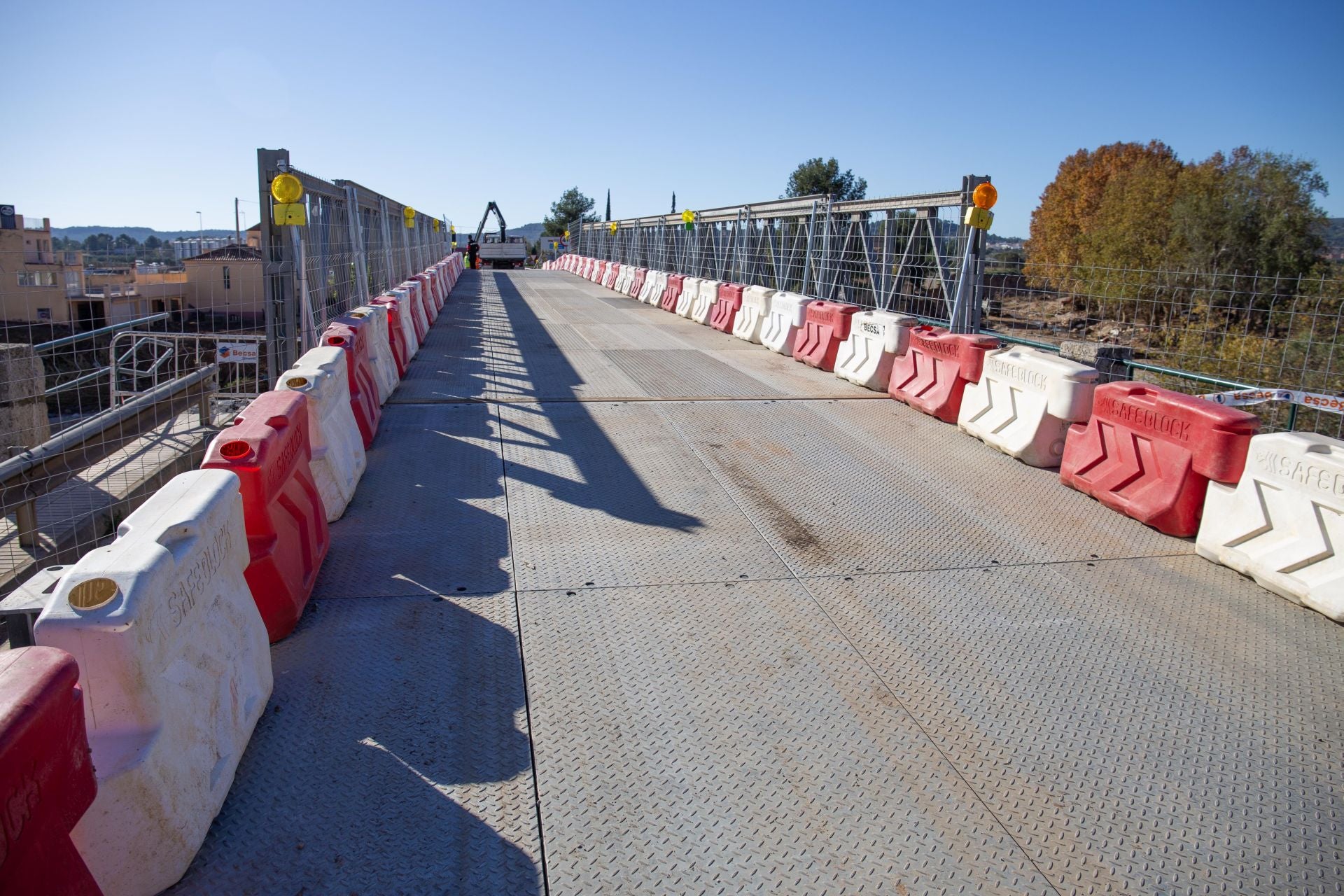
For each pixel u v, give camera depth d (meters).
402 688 3.27
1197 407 4.93
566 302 20.56
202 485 2.89
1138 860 2.52
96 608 2.11
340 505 4.99
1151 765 2.97
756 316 12.91
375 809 2.61
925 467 6.43
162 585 2.31
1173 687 3.48
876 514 5.40
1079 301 10.56
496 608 3.96
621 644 3.68
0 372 6.27
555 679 3.38
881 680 3.47
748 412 8.08
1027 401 6.58
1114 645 3.82
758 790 2.77
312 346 7.00
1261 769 2.97
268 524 3.41
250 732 2.88
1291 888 2.44
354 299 10.23
